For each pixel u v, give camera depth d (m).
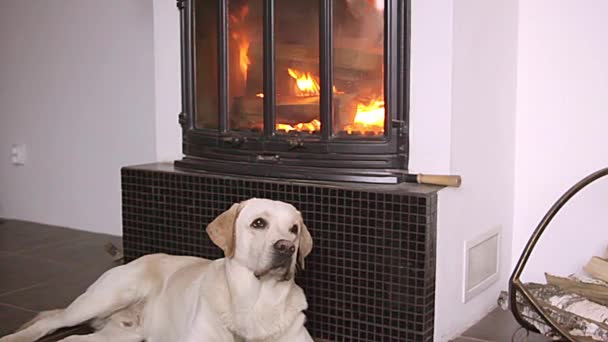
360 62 2.66
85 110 4.17
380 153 2.65
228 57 2.98
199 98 3.15
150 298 2.42
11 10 4.45
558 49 2.98
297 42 2.77
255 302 2.06
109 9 3.97
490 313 2.92
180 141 3.26
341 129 2.72
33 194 4.50
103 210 4.17
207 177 2.88
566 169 3.01
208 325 2.08
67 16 4.16
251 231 2.04
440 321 2.54
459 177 2.46
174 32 3.21
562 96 2.99
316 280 2.62
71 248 3.80
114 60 3.99
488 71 2.81
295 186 2.64
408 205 2.40
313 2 2.72
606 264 2.69
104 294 2.40
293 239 2.06
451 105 2.52
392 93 2.61
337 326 2.60
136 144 3.97
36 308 2.81
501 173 2.99
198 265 2.37
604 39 2.88
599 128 2.92
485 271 2.88
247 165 2.88
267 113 2.84
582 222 2.99
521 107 3.08
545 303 2.46
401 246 2.44
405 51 2.59
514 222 3.14
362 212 2.50
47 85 4.33
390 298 2.48
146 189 3.09
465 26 2.59
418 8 2.55
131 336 2.39
